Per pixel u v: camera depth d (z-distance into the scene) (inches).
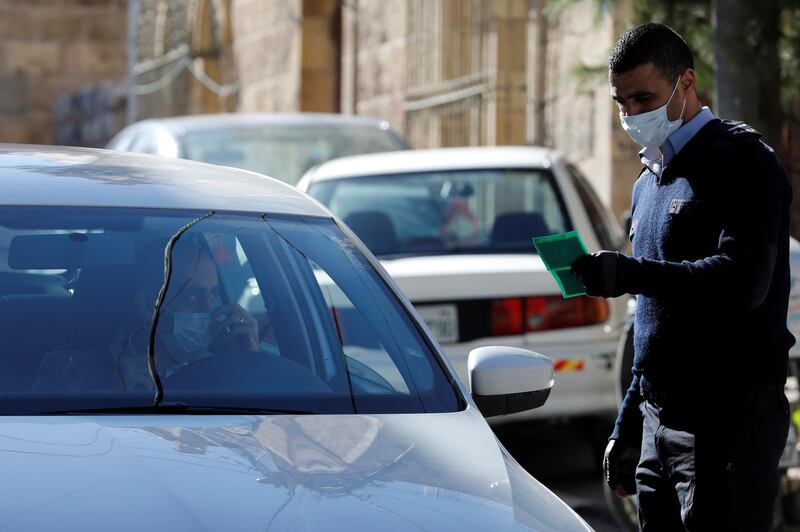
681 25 740.7
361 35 1855.3
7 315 347.3
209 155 1014.4
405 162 786.8
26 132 3004.4
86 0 2992.1
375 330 373.1
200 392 337.4
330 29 2049.7
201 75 2444.6
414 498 286.7
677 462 375.2
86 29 2999.5
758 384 369.1
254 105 2261.3
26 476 277.0
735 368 368.2
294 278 382.0
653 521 387.2
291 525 268.2
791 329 557.3
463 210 753.0
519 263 685.9
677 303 372.5
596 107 1211.9
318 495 280.5
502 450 330.6
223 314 362.6
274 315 375.2
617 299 688.4
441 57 1595.7
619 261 354.9
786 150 899.4
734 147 363.6
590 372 672.4
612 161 1182.9
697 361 370.3
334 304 377.1
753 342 368.2
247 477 284.5
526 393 373.1
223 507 271.6
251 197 407.8
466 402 358.0
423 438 320.8
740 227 357.4
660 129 371.9
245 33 2300.7
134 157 434.3
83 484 275.1
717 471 367.9
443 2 1590.8
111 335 346.9
